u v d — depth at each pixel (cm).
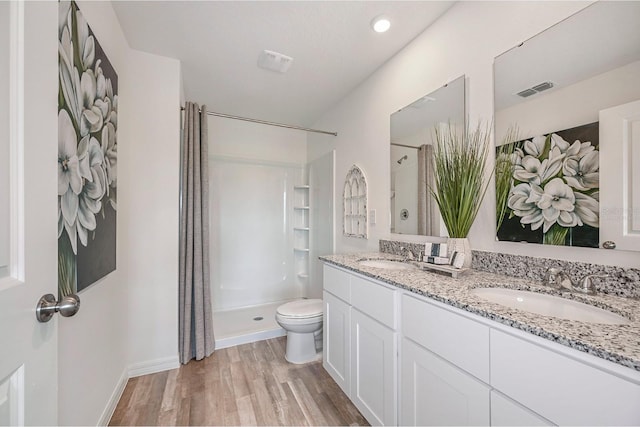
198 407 151
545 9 111
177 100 195
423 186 169
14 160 53
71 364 103
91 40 113
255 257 331
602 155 93
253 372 187
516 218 119
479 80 136
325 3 147
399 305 116
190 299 201
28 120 56
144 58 187
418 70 174
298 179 356
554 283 101
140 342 183
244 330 246
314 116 312
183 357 196
